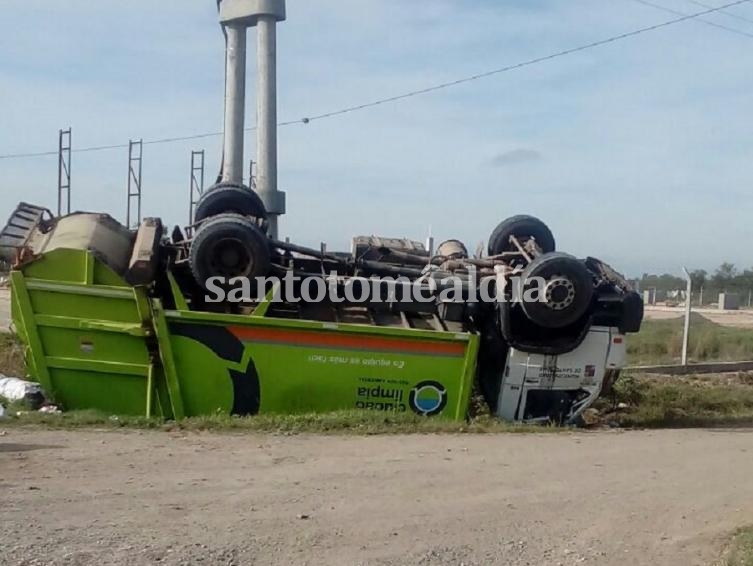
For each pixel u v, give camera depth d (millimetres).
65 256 11555
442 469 8805
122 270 11953
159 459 8781
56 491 7371
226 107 24094
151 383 11586
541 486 8297
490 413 12602
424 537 6562
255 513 6941
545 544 6570
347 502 7383
